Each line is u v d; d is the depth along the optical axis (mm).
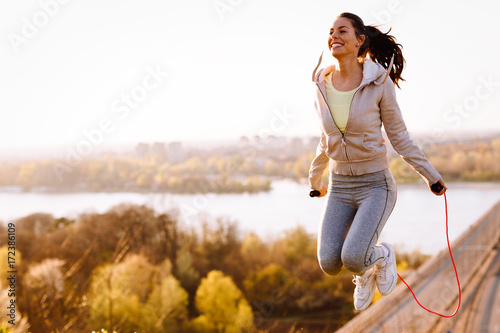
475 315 17375
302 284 30594
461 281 22828
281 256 31672
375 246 2516
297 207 36438
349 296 29609
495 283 22016
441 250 28812
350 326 17156
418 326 16234
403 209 35219
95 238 21516
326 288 30000
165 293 23516
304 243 31969
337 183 2562
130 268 20391
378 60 2678
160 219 26344
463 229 33094
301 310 28391
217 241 31016
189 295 28109
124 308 17781
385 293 2566
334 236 2471
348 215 2529
